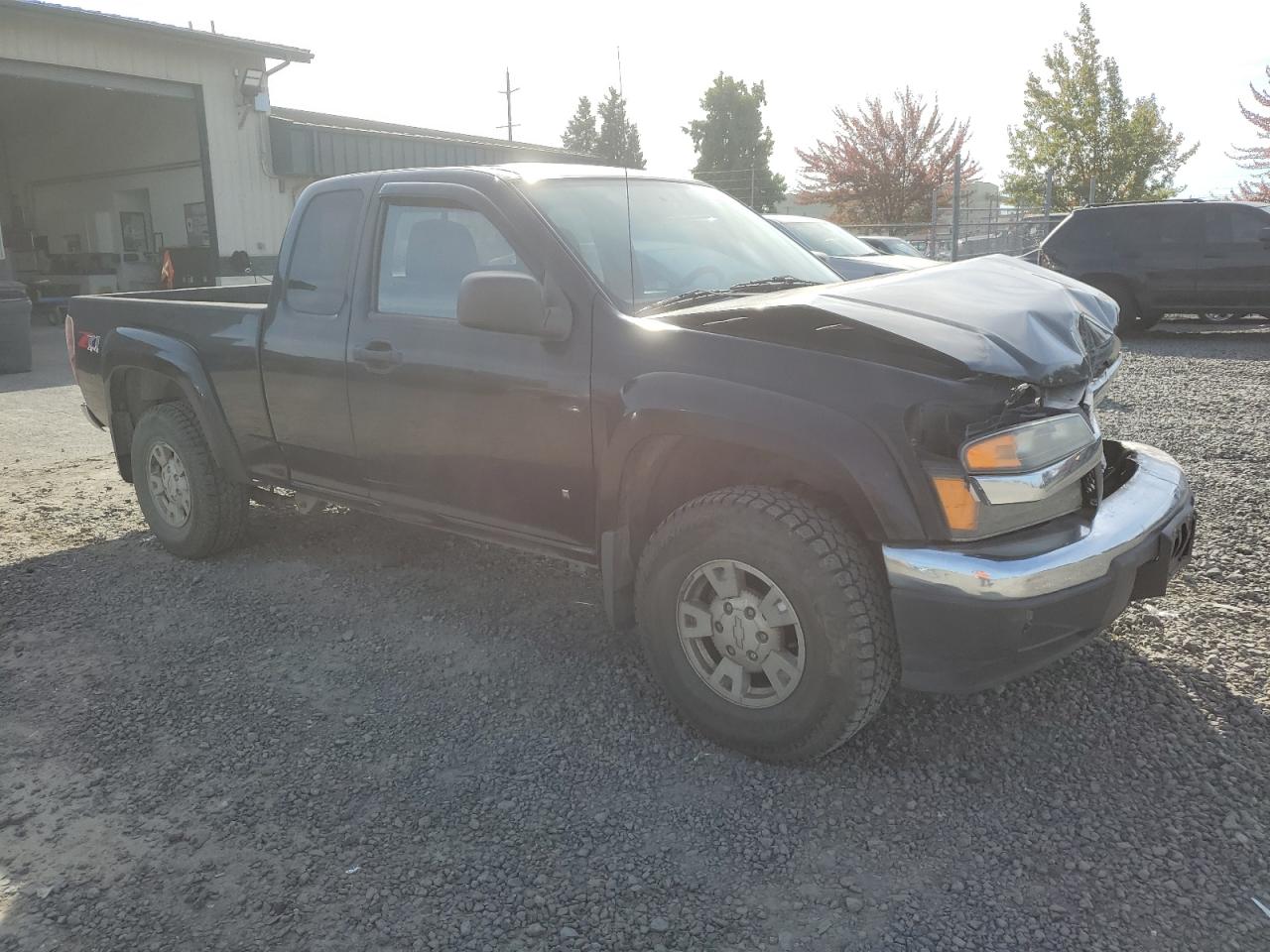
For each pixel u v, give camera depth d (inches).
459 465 140.5
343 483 159.9
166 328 182.2
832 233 494.9
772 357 111.1
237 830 105.2
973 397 102.0
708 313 115.3
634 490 124.0
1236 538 180.9
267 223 763.4
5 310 458.9
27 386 424.5
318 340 154.9
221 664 144.3
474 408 135.5
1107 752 115.0
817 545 106.4
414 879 96.8
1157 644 139.9
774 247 160.6
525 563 183.0
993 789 108.9
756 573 110.7
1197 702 124.6
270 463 170.9
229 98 724.7
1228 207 502.9
